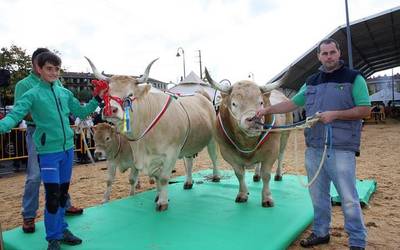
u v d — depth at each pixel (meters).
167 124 4.76
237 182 6.54
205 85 16.81
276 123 4.92
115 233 4.00
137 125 4.54
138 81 4.40
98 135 5.84
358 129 3.35
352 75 3.31
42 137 3.39
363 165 9.21
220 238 3.74
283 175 6.98
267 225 4.08
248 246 3.51
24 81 3.88
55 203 3.43
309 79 3.63
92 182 8.52
